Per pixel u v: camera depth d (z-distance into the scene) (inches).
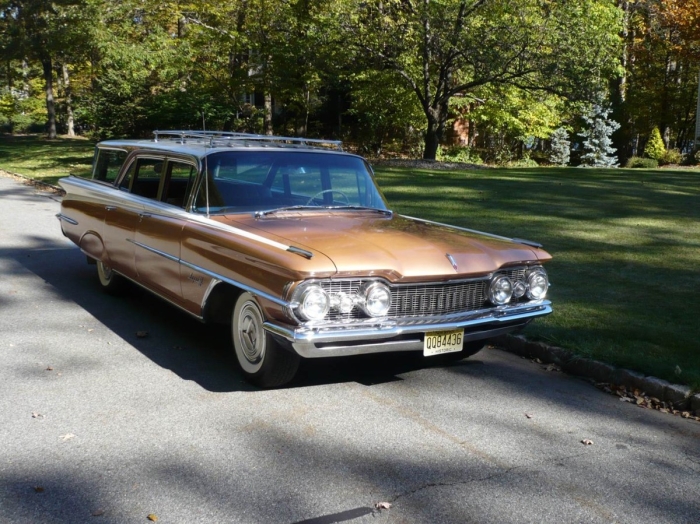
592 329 241.3
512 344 236.1
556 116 1283.2
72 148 1205.7
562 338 231.6
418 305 182.5
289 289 167.2
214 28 960.3
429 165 909.8
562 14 860.0
